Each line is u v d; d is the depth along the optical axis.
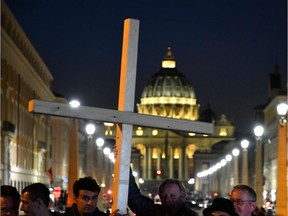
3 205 10.84
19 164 81.81
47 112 9.49
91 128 35.28
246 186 12.33
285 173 27.14
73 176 29.38
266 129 142.50
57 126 126.06
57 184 120.44
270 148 129.25
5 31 69.31
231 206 9.94
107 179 69.88
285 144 27.39
